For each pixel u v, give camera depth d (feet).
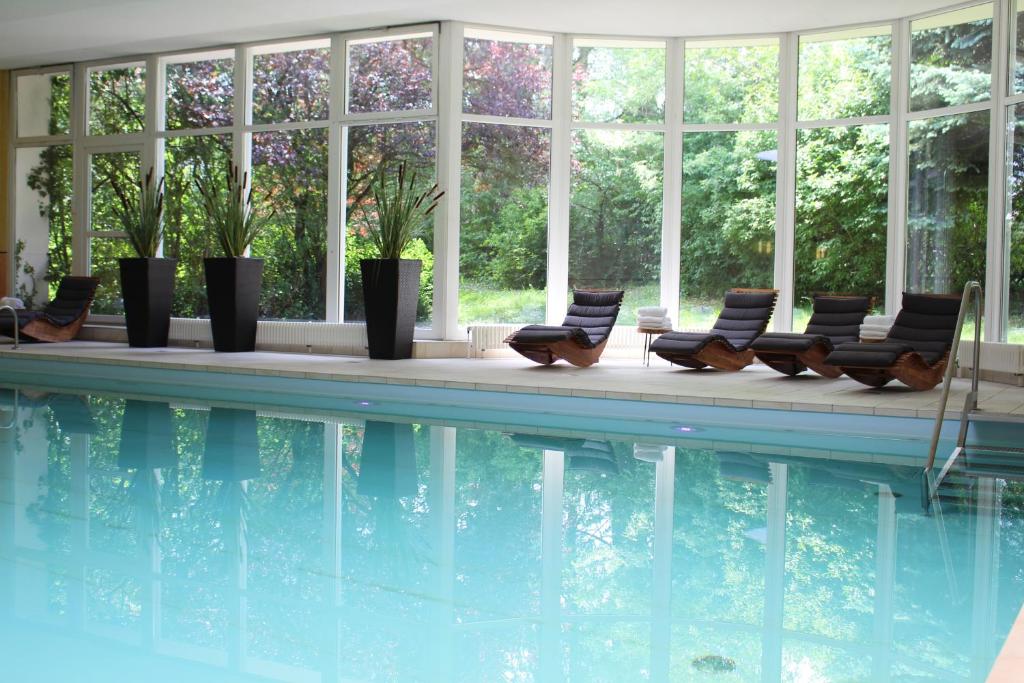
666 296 39.73
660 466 19.70
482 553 13.26
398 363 34.45
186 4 34.81
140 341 41.19
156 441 21.81
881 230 36.52
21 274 46.83
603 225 39.65
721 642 10.03
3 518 14.66
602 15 36.01
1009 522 15.30
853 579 12.26
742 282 39.06
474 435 23.43
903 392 26.55
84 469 18.52
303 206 41.06
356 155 39.91
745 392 26.03
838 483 18.15
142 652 9.49
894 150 35.88
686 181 39.47
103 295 45.65
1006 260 31.55
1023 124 30.78
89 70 45.42
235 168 40.06
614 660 9.50
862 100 36.78
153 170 41.68
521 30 38.40
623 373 31.73
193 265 43.42
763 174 38.65
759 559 13.14
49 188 46.73
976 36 32.65
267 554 13.03
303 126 40.78
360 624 10.43
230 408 27.84
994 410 21.77
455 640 9.99
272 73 41.39
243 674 8.99
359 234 40.06
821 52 37.45
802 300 38.27
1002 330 31.71
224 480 17.75
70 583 11.59
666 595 11.56
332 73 39.86
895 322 29.40
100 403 28.43
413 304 36.83
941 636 10.26
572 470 19.17
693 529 14.70
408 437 22.97
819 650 9.81
